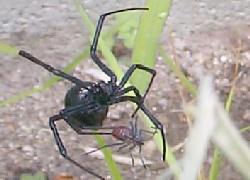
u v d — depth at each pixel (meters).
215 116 0.05
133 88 0.15
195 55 0.24
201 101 0.05
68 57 0.24
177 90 0.23
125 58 0.23
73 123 0.16
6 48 0.15
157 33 0.13
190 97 0.23
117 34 0.22
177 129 0.22
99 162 0.21
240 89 0.23
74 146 0.22
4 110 0.23
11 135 0.22
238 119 0.22
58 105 0.23
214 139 0.06
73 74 0.23
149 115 0.14
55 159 0.21
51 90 0.23
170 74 0.23
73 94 0.16
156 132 0.13
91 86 0.16
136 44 0.14
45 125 0.22
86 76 0.23
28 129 0.22
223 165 0.20
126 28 0.22
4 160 0.21
